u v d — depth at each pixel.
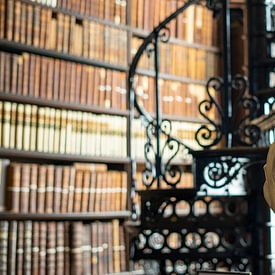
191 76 6.11
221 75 6.38
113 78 5.30
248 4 5.11
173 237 5.68
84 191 4.97
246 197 4.56
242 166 4.31
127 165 5.37
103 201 5.11
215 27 6.40
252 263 4.56
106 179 5.14
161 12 5.88
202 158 4.38
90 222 5.21
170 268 5.64
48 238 4.70
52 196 4.76
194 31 6.19
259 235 4.54
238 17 6.74
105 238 5.11
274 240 5.25
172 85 5.92
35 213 4.63
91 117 5.10
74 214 4.88
